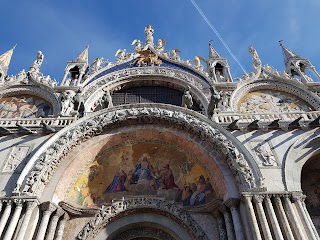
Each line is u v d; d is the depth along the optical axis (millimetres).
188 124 15102
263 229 11227
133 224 14008
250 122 15430
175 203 14266
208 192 14500
